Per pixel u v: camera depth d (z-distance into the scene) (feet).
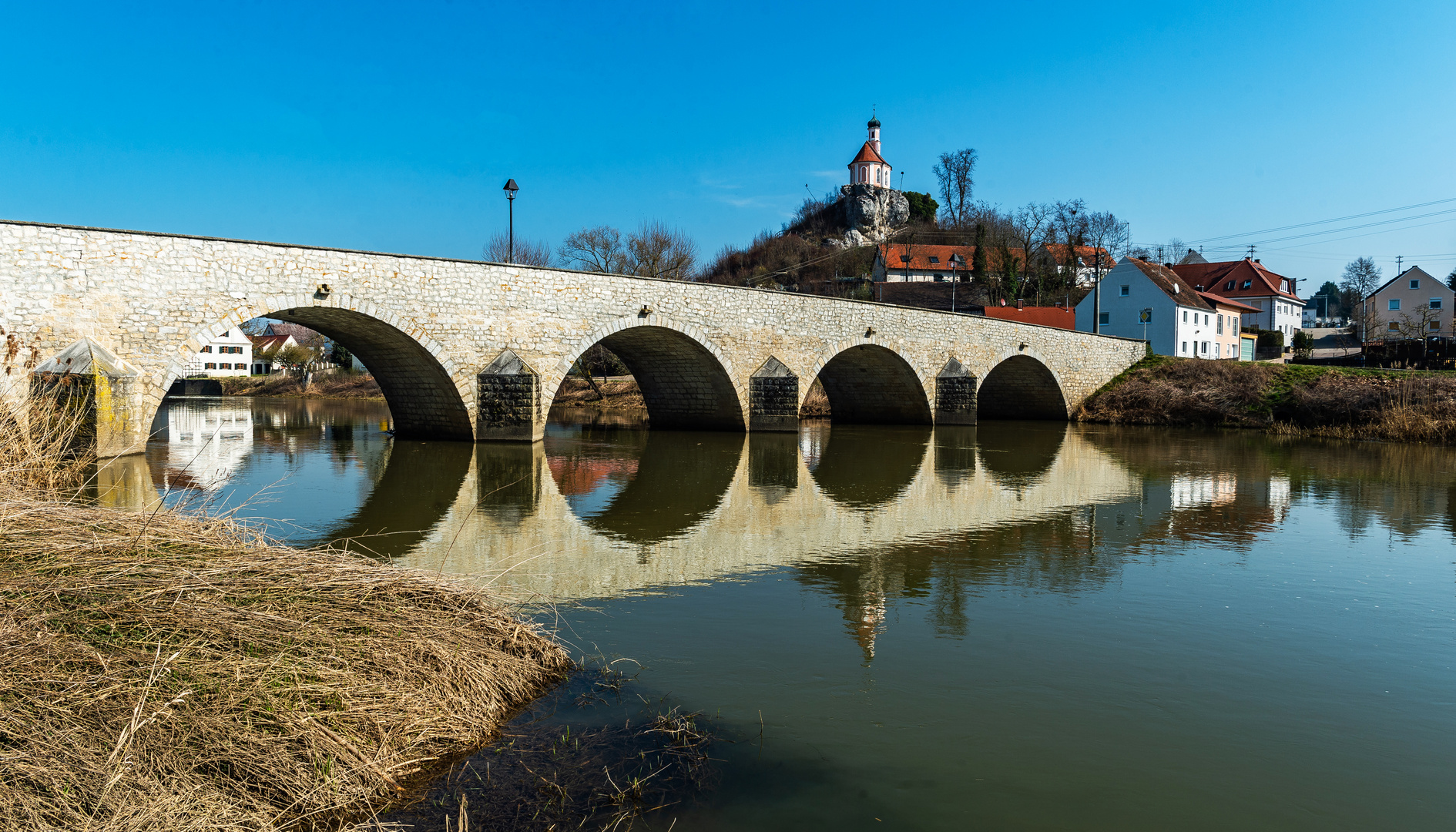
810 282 310.24
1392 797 16.25
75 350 55.57
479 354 77.97
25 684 13.85
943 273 289.74
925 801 15.61
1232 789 16.40
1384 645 24.98
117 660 15.02
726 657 22.77
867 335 110.11
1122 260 185.78
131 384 57.77
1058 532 41.24
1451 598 30.12
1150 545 38.47
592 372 181.06
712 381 101.45
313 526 40.86
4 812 11.54
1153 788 16.35
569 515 45.19
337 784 14.29
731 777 16.21
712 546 37.27
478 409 78.89
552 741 17.37
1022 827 14.83
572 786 15.57
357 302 68.74
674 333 91.56
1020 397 144.77
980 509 48.01
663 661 22.33
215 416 127.03
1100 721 19.33
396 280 71.41
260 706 14.97
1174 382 135.44
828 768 16.74
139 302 58.29
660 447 85.30
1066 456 79.97
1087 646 24.45
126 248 57.77
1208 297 195.00
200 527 23.32
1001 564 34.42
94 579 17.75
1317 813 15.60
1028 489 56.54
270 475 59.06
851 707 19.69
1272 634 25.85
